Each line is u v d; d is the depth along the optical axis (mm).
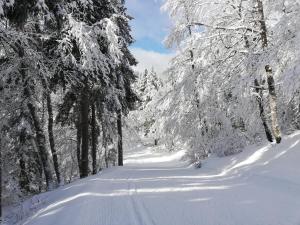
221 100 24000
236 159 18375
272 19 19219
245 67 18531
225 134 25266
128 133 46500
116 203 10086
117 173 19422
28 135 27203
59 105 27734
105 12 22078
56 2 19203
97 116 31609
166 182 14438
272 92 17062
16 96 20750
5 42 17328
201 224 7680
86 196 11125
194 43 21594
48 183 20516
